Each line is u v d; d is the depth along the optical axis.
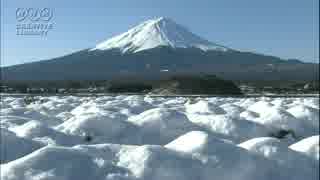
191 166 6.54
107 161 6.35
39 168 5.92
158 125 10.86
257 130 11.20
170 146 7.23
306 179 7.11
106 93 53.97
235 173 6.65
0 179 5.72
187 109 16.89
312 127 12.54
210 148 6.89
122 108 16.39
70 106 18.64
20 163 5.96
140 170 6.27
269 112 13.14
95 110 15.18
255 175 6.73
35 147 8.18
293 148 8.25
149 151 6.55
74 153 6.33
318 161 7.68
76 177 5.95
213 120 11.36
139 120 11.18
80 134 10.18
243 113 14.01
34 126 9.82
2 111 14.59
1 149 7.74
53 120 13.00
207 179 6.45
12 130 9.88
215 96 42.12
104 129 10.46
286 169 7.13
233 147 7.06
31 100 27.64
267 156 7.33
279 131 11.64
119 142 10.20
